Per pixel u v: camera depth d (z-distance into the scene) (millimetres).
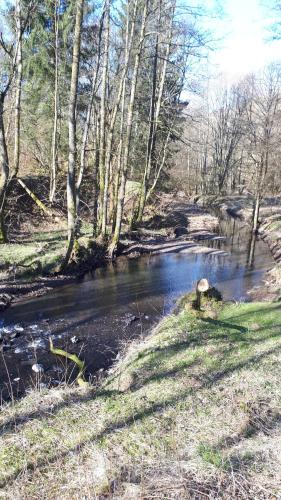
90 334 8539
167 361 6090
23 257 12586
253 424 4500
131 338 8297
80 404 5082
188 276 13422
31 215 17844
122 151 17547
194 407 4848
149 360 6176
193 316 8203
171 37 17656
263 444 4129
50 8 17469
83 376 6449
